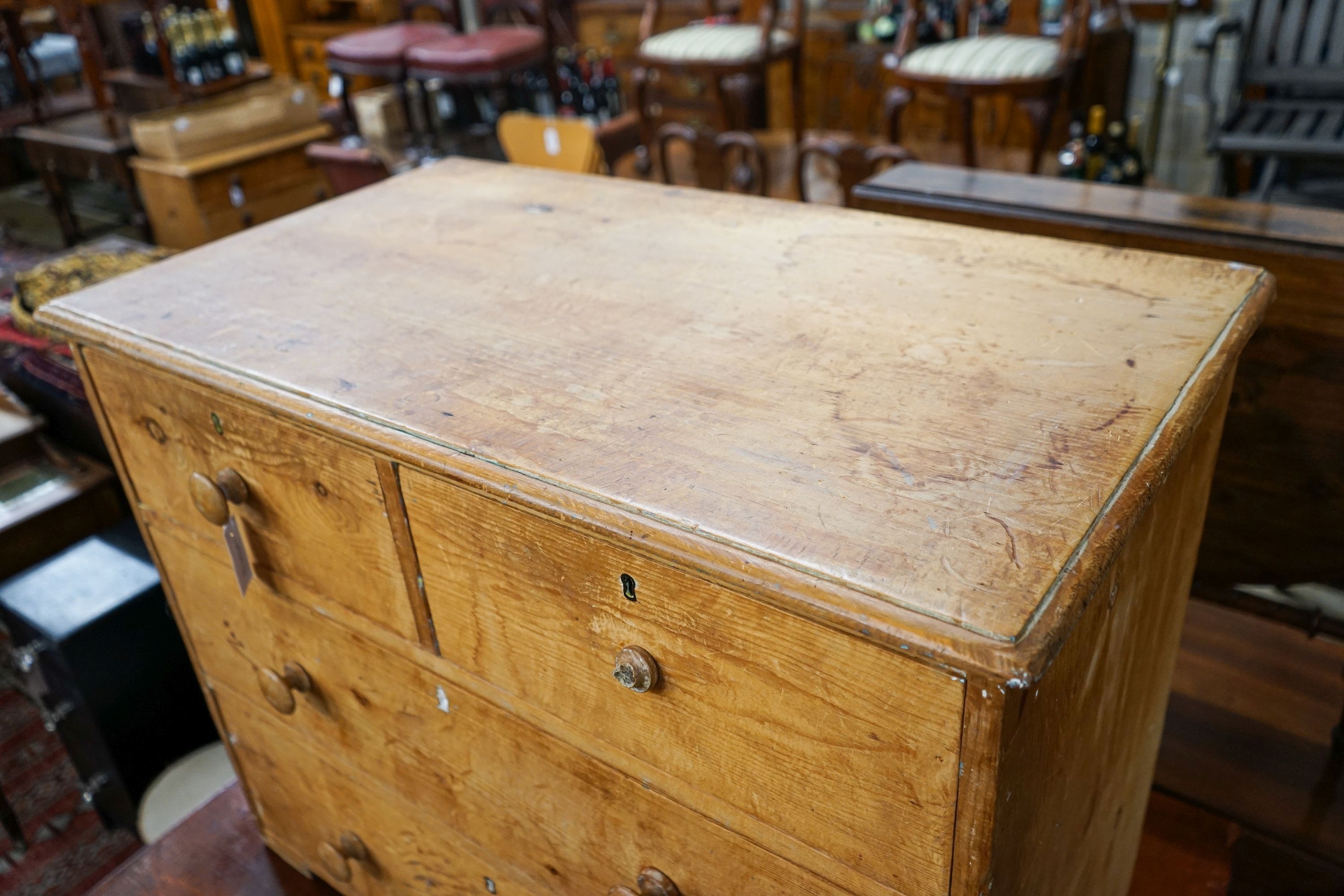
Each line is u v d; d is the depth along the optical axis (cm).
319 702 124
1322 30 290
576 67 494
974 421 82
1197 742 161
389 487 92
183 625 142
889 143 336
